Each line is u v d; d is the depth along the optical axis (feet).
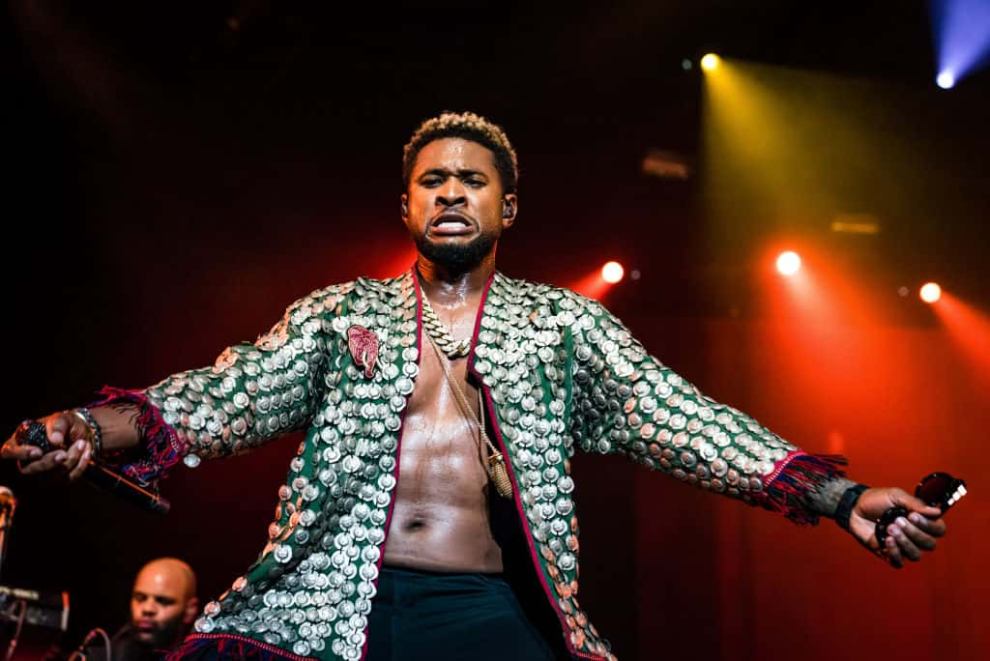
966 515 36.65
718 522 36.27
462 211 8.98
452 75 31.89
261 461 33.17
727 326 36.37
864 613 36.35
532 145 33.50
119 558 31.32
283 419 8.18
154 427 7.35
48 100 30.27
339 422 8.20
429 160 9.16
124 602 31.01
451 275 9.07
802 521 8.15
